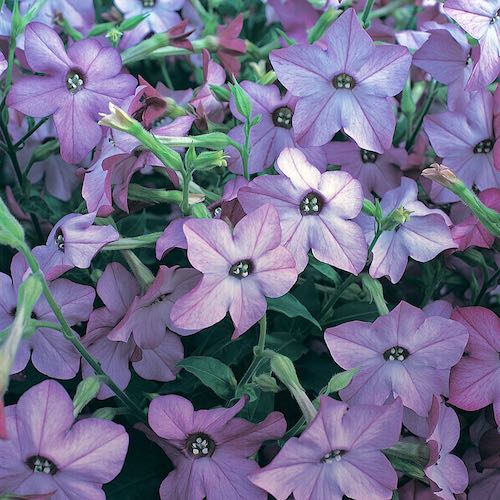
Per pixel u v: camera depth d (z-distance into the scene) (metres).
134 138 0.35
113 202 0.37
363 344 0.35
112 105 0.33
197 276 0.34
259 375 0.34
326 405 0.31
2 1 0.41
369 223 0.38
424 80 0.50
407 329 0.34
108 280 0.35
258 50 0.49
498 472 0.39
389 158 0.42
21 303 0.29
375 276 0.37
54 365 0.35
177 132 0.37
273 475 0.31
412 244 0.38
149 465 0.38
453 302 0.45
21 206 0.45
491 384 0.36
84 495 0.32
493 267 0.43
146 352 0.36
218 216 0.36
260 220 0.32
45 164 0.47
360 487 0.33
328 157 0.41
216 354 0.39
